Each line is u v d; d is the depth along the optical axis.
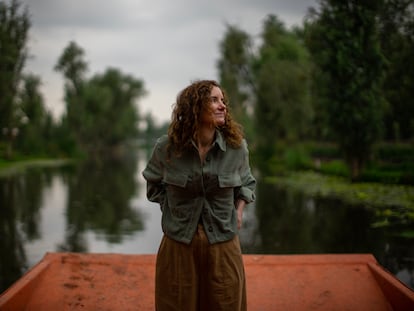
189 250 1.76
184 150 1.75
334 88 9.36
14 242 5.75
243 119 22.94
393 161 9.87
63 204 9.27
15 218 7.60
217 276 1.76
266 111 21.09
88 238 5.94
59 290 2.60
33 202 9.64
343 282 2.70
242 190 1.86
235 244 1.82
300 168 16.34
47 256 3.04
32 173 19.73
